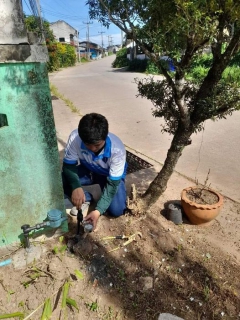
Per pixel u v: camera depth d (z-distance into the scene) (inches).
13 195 77.7
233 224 103.0
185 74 75.2
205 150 176.1
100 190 113.6
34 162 76.2
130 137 206.2
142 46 70.4
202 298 73.8
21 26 61.7
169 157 92.1
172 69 75.7
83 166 104.6
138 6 68.2
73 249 83.4
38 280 75.8
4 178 74.4
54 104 324.8
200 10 56.9
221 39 67.8
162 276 79.7
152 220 100.8
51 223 80.9
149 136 208.2
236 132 212.8
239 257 87.4
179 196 120.3
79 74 797.9
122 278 78.2
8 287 74.7
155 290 75.6
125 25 70.6
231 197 121.2
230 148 179.2
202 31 59.7
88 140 71.7
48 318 67.3
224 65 74.5
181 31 61.1
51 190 82.2
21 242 85.5
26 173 76.4
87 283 76.1
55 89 441.7
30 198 80.4
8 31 60.5
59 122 249.1
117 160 85.0
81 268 80.0
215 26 62.1
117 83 529.0
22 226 78.6
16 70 64.5
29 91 68.0
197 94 83.4
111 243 89.7
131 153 173.6
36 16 65.4
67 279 75.7
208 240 94.1
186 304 72.3
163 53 67.6
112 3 69.3
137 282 77.6
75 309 69.9
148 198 101.1
